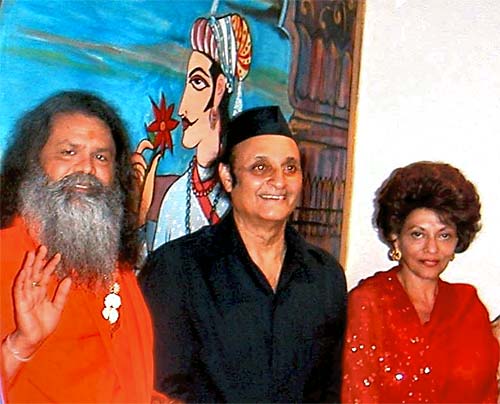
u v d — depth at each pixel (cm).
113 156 139
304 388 173
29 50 128
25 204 129
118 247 141
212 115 156
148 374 148
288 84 170
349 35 186
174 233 152
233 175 160
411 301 187
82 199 135
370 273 186
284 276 170
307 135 174
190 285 154
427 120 199
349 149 186
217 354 159
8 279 129
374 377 182
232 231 161
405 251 186
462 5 203
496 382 197
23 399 130
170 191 150
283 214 167
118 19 139
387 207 187
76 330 137
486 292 203
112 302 141
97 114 136
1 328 128
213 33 155
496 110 207
